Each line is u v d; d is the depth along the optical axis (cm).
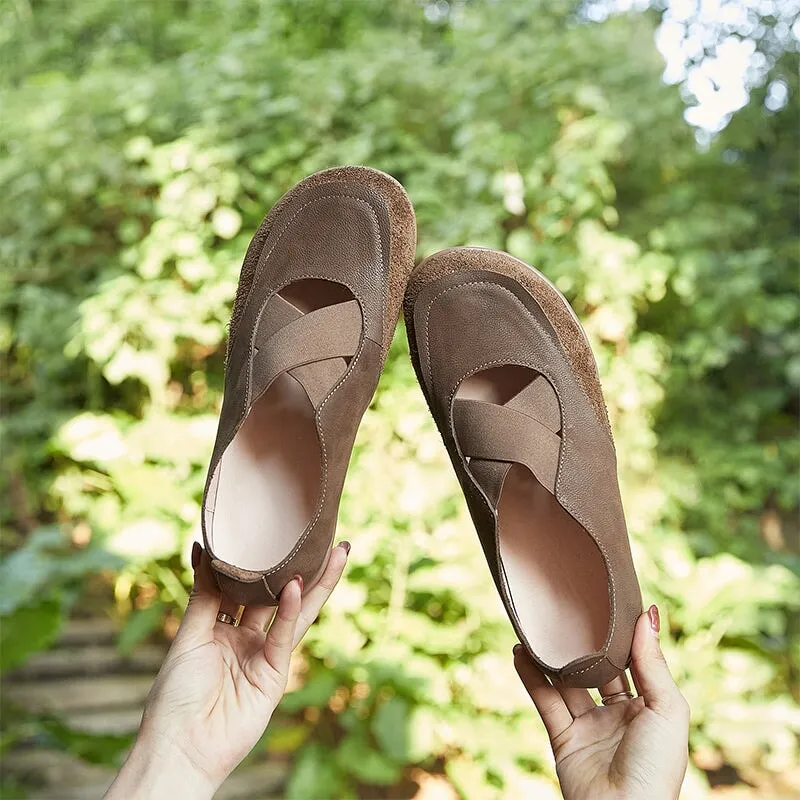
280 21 387
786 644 340
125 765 92
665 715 94
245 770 273
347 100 352
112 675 314
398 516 301
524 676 105
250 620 105
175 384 379
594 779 95
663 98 345
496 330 111
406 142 339
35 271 382
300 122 342
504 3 350
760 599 295
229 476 108
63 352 372
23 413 385
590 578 110
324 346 101
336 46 435
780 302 373
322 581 103
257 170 350
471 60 342
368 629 285
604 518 101
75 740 228
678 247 360
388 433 324
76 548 365
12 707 283
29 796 261
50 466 397
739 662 304
